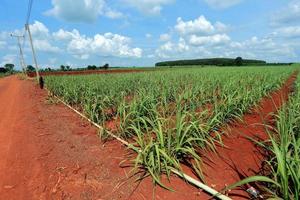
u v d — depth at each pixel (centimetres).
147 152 469
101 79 1841
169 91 1003
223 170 469
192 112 582
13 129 833
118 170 483
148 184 430
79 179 459
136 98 748
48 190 433
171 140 507
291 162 368
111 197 401
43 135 741
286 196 325
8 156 593
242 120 712
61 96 1547
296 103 664
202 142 529
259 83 1311
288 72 2942
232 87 1038
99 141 648
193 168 472
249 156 522
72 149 607
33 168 521
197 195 398
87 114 877
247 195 393
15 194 429
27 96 1770
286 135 428
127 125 643
